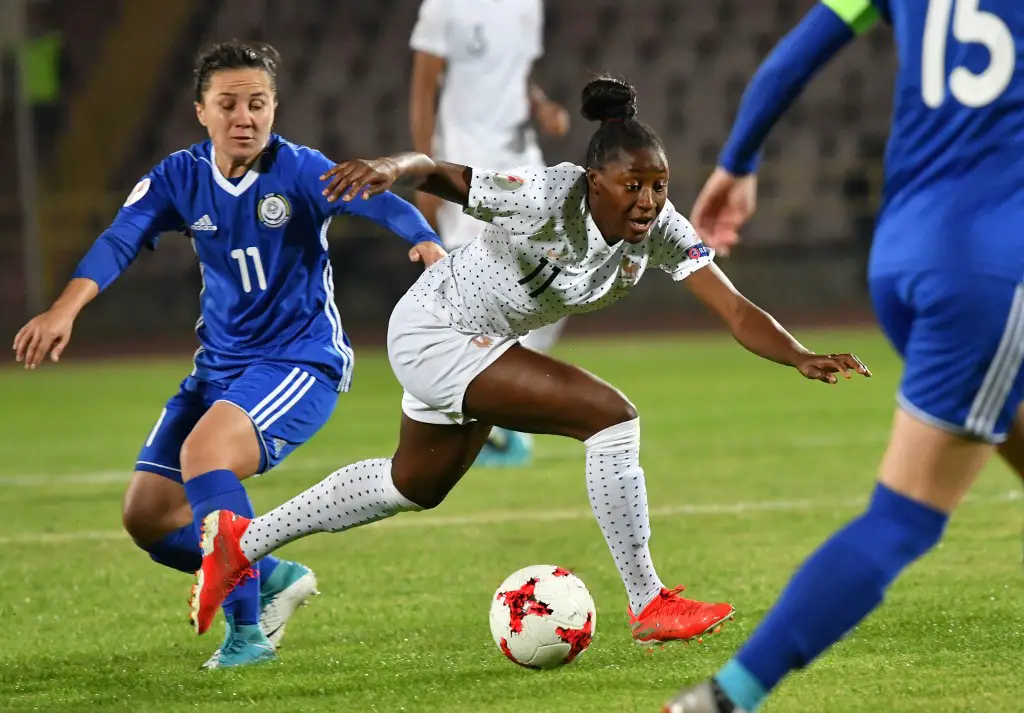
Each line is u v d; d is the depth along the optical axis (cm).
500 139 2961
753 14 7781
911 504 945
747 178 1128
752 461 2902
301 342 1485
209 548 1315
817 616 934
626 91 1203
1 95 7475
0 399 4788
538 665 1290
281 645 1464
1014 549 1872
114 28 7844
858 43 7544
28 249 6500
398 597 1705
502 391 1301
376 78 7612
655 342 6238
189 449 1368
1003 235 916
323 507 1352
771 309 6969
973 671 1229
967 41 943
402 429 1368
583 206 1219
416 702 1188
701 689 941
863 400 4053
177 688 1272
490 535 2145
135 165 7506
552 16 7812
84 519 2398
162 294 7062
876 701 1132
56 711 1197
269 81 1463
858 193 7225
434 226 2877
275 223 1470
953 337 923
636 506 1305
